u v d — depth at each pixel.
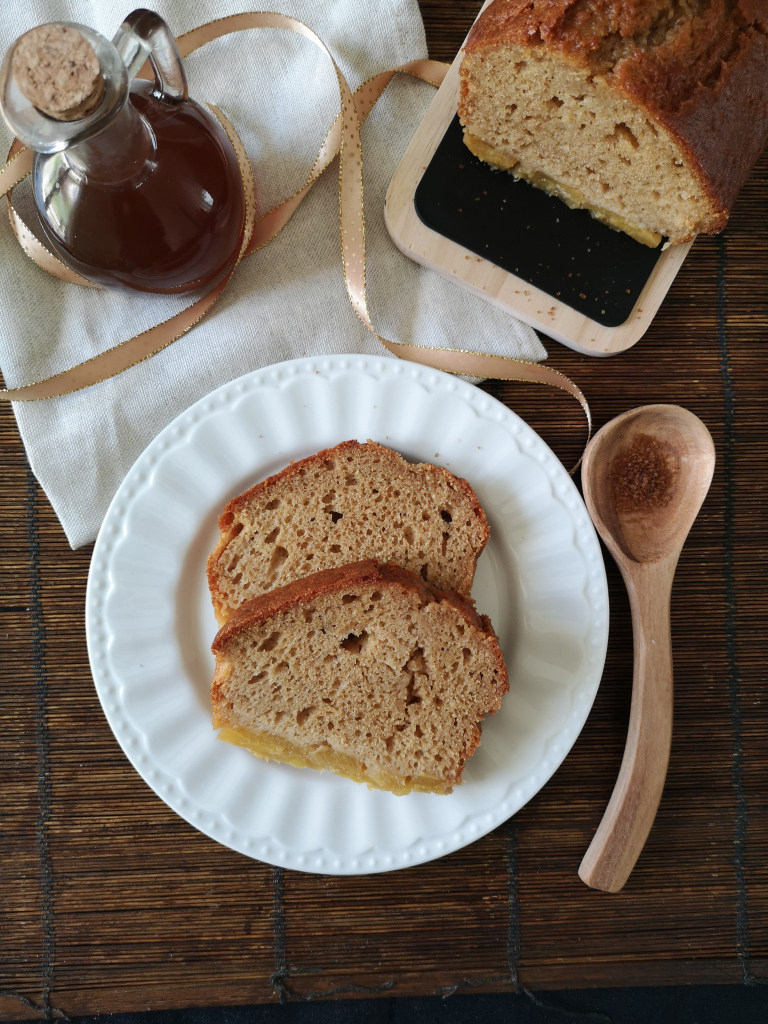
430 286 0.39
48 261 0.37
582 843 0.40
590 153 0.36
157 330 0.38
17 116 0.28
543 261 0.38
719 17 0.34
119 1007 0.39
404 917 0.39
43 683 0.39
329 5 0.38
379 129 0.39
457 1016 0.39
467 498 0.36
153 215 0.32
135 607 0.36
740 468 0.40
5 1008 0.38
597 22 0.33
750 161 0.36
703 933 0.40
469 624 0.35
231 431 0.37
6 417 0.39
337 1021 0.39
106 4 0.38
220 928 0.39
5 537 0.39
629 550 0.39
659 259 0.38
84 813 0.39
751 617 0.40
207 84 0.39
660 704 0.38
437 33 0.40
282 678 0.36
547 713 0.37
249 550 0.36
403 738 0.36
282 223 0.38
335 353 0.39
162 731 0.36
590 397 0.40
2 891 0.38
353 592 0.35
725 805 0.40
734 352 0.40
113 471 0.38
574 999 0.40
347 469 0.37
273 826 0.36
